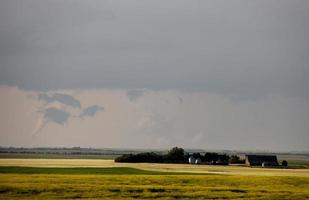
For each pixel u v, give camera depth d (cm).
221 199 6144
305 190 6994
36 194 6231
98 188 6700
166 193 6481
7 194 6206
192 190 6762
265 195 6494
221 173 9506
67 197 6062
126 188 6762
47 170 9431
